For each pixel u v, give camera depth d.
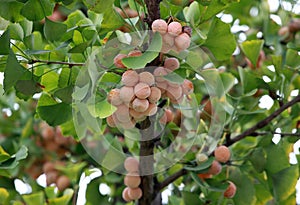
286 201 1.69
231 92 1.83
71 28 1.39
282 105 1.68
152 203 1.56
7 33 1.30
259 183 1.74
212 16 1.39
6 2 1.36
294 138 1.68
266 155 1.65
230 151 1.67
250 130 1.63
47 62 1.37
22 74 1.32
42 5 1.35
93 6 1.27
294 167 1.66
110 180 1.76
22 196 1.72
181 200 1.75
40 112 1.44
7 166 1.45
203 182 1.57
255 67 1.76
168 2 1.33
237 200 1.66
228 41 1.41
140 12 1.44
